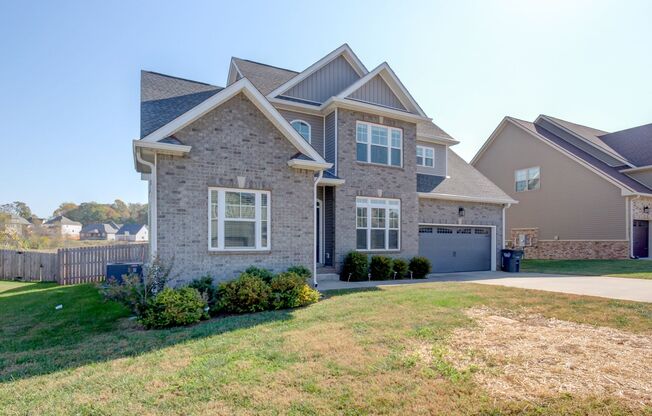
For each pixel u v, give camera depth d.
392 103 15.16
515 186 25.97
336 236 13.53
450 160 20.95
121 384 4.34
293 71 17.34
